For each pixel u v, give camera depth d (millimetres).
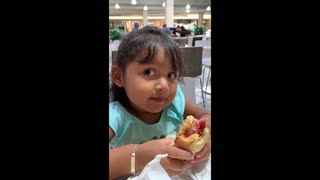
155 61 677
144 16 10961
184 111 917
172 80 721
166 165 623
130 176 640
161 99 702
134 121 759
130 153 646
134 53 680
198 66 2133
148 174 592
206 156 657
